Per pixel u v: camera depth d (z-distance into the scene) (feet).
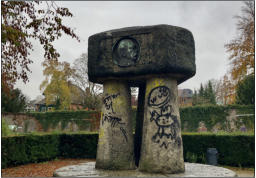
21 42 28.25
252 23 65.10
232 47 68.85
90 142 43.42
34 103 152.66
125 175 16.35
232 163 33.63
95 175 16.38
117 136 18.92
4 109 75.15
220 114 71.51
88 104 94.68
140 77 18.76
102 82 20.85
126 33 18.78
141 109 22.15
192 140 36.42
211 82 130.21
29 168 31.73
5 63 28.22
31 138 36.42
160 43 17.63
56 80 108.58
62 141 44.55
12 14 25.61
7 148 31.81
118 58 18.90
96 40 19.66
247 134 34.58
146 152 17.48
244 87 69.77
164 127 17.34
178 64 17.71
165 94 17.85
